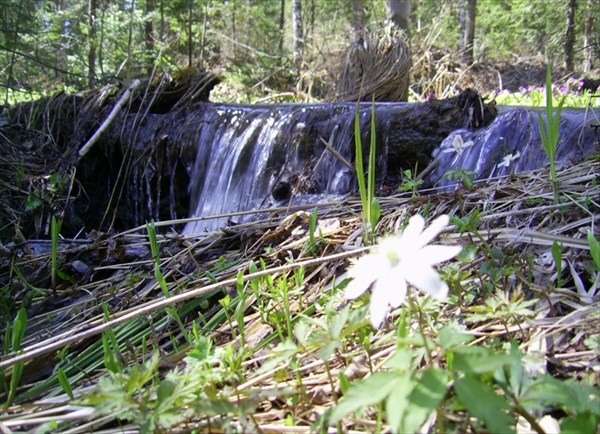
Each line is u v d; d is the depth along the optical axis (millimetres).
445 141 3627
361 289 971
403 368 886
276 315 1688
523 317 1446
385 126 3920
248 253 2473
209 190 4883
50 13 10039
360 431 1141
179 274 2426
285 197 4129
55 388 1647
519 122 3277
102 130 5578
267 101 9711
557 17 17391
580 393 928
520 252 1863
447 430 1042
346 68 7406
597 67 15500
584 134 2943
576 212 2020
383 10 15422
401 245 950
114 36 11492
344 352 1418
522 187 2416
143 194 5551
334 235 2328
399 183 3639
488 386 964
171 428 1148
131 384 1075
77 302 2377
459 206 2338
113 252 2785
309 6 21891
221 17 16797
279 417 1274
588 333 1360
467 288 1639
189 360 1403
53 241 2395
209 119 5156
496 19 22359
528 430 1070
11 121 6344
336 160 4035
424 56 10008
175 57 12820
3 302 2314
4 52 7055
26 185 5012
